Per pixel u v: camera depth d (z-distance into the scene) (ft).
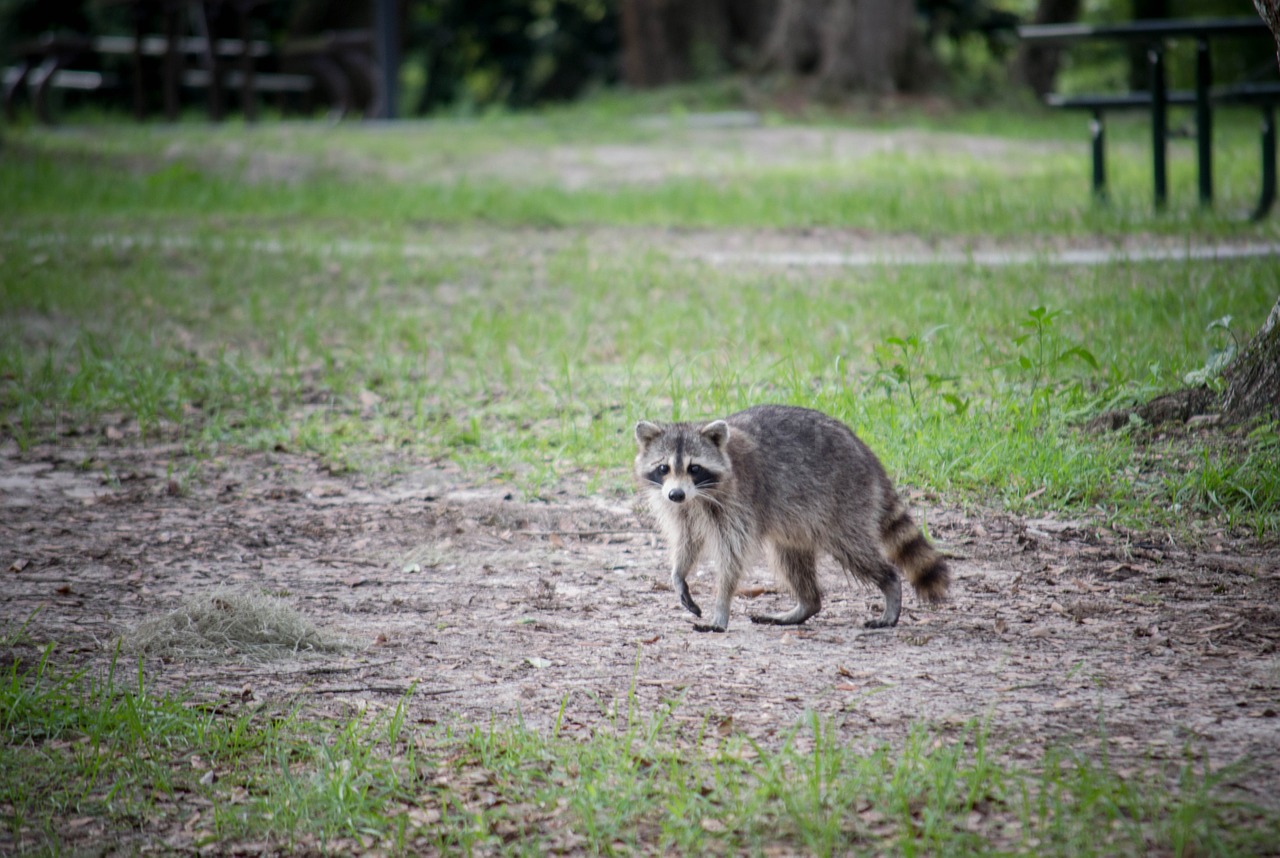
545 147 104.88
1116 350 43.88
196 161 95.14
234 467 39.24
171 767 20.92
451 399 45.14
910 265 60.13
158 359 49.52
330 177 89.86
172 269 63.72
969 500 34.12
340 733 21.83
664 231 73.61
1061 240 66.13
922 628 26.81
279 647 25.96
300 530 33.91
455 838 18.67
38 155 94.07
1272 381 35.12
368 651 25.85
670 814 18.80
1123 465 35.12
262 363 50.21
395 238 71.31
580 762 20.34
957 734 21.03
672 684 23.81
